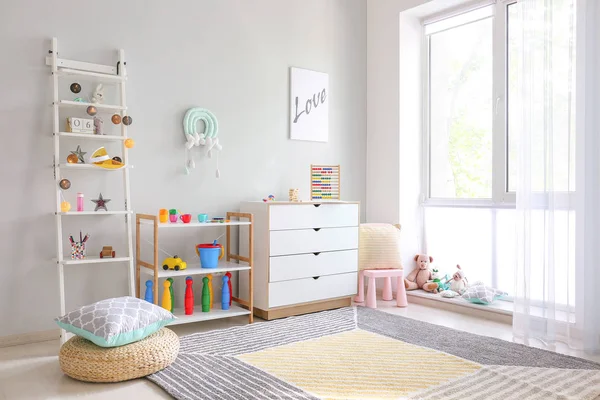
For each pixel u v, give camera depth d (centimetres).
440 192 414
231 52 364
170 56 337
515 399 205
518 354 264
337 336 296
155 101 331
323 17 415
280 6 389
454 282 389
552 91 288
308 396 208
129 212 303
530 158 294
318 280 359
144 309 244
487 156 380
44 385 223
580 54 280
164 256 336
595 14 278
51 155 296
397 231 398
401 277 385
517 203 299
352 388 217
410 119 420
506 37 365
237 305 354
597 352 276
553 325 282
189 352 264
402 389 216
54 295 298
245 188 372
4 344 283
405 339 290
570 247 287
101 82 310
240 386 218
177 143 340
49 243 296
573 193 284
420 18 425
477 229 386
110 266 316
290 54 395
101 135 296
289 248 343
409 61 419
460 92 399
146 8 327
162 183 335
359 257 386
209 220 349
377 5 433
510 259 364
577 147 281
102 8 311
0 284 282
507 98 365
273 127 386
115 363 222
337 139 424
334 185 403
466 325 328
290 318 339
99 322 229
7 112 283
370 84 441
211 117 351
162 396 211
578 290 281
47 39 294
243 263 345
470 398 207
